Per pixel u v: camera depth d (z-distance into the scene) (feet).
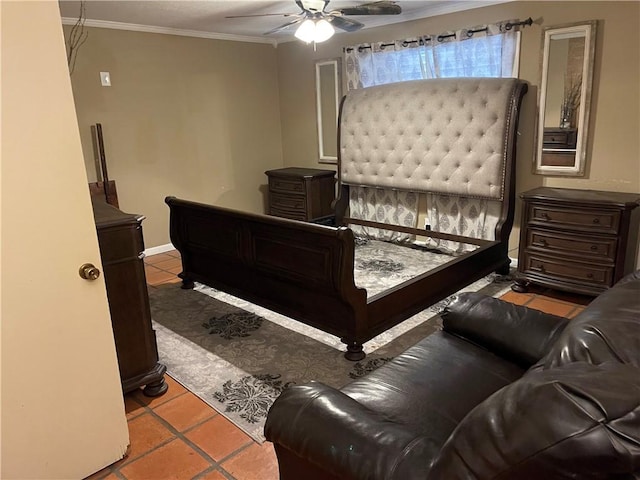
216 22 14.85
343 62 16.80
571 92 11.87
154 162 16.22
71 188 5.46
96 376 6.03
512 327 6.03
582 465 2.42
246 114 18.53
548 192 11.65
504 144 12.48
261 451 6.64
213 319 10.94
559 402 2.62
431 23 14.19
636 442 2.33
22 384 5.41
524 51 12.53
